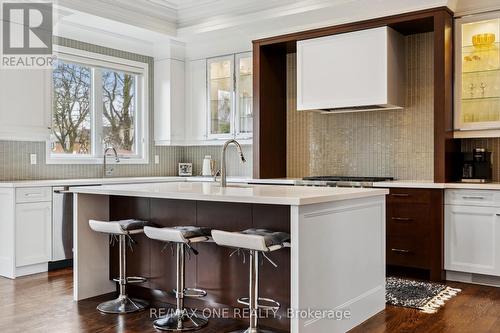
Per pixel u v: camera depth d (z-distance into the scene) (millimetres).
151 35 5863
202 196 2963
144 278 3744
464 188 4195
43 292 3934
